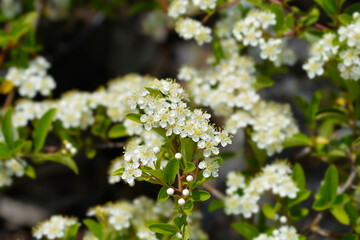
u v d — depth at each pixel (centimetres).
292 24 71
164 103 62
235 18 75
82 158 101
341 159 75
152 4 87
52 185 99
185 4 72
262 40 71
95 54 112
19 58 79
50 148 74
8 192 96
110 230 72
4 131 70
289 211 70
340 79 72
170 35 113
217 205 72
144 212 73
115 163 72
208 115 63
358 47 68
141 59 113
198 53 114
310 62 71
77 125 74
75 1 95
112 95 75
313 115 73
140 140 71
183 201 62
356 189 71
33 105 75
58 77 108
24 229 93
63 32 110
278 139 72
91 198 99
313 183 94
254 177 73
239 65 74
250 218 75
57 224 70
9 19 88
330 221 90
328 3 70
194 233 74
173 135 63
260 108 73
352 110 72
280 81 104
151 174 62
